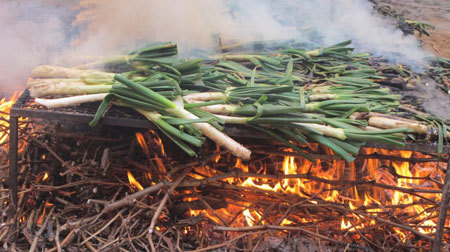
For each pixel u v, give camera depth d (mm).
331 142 1333
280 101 1401
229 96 1404
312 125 1349
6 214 1484
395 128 1376
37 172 1597
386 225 1524
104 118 1361
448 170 1347
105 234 1466
